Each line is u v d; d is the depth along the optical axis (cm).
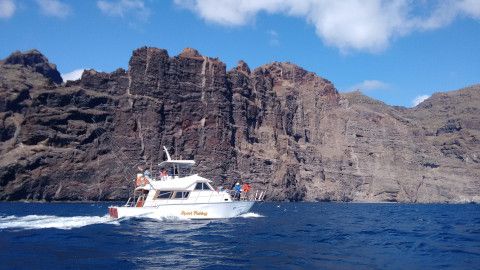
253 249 2566
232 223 4038
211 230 3466
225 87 18225
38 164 13850
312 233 3559
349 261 2220
